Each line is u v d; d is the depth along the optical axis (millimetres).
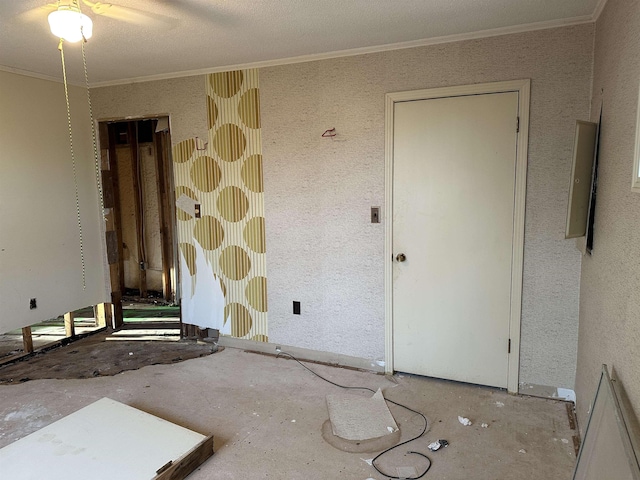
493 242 2861
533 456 2268
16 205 3549
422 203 3016
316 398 2922
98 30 2557
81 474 2020
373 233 3188
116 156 5312
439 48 2842
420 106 2941
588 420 1806
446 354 3090
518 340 2871
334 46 2971
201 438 2307
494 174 2809
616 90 1836
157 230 5398
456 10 2346
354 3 2221
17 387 3135
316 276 3430
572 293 2713
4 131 3439
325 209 3324
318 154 3289
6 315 3500
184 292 4059
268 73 3365
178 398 2943
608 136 1960
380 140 3084
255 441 2445
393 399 2885
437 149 2932
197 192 3811
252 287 3703
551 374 2834
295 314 3555
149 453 2174
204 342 4012
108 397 2963
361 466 2219
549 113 2641
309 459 2281
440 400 2861
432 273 3051
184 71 3617
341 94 3154
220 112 3592
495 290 2895
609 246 1834
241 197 3627
